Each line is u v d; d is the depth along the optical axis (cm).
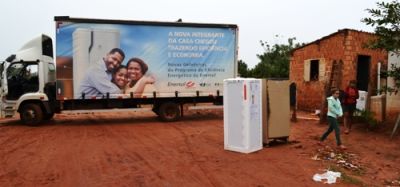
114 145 1117
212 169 842
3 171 826
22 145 1120
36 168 849
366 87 1991
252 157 956
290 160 928
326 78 1786
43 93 1520
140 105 1655
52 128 1477
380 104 1477
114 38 1540
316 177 786
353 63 1861
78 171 823
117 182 743
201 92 1670
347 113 1335
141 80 1585
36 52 1523
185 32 1633
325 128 1438
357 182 771
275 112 1098
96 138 1243
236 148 1017
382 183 785
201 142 1164
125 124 1599
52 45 1638
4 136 1285
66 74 1491
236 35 1706
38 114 1527
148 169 841
